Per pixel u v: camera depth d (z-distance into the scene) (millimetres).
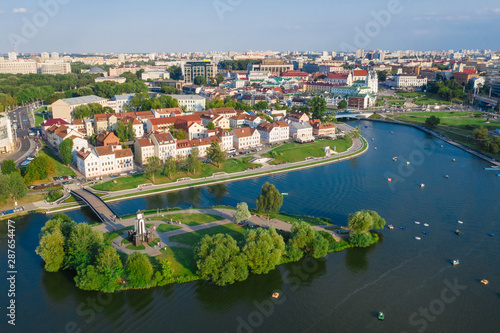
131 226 174500
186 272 143125
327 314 127125
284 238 163500
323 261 157625
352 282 144000
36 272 145875
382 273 149625
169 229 170875
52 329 118562
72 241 145000
